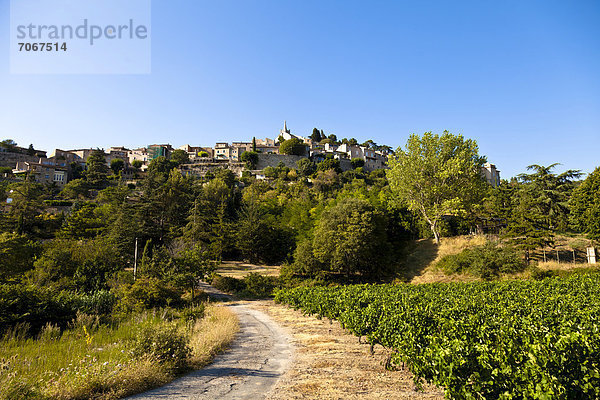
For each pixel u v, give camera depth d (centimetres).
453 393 670
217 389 828
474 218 4966
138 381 811
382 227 4488
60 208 7500
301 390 821
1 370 745
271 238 5791
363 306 1788
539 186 5122
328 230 4234
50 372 836
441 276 3844
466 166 4366
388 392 814
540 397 551
